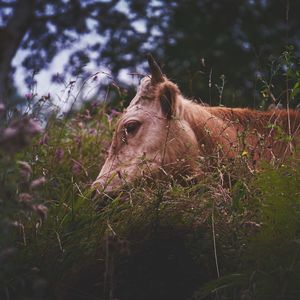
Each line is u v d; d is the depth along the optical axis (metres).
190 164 6.91
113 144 7.12
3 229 4.71
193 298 5.66
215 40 12.64
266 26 12.93
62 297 5.75
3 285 5.45
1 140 4.12
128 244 5.51
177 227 5.92
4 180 4.75
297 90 6.25
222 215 5.81
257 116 7.32
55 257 5.81
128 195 6.41
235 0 12.94
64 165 7.56
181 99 7.24
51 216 6.10
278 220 5.43
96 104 8.73
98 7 8.99
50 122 7.83
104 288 5.62
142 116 7.09
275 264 5.30
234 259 5.58
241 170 6.16
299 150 6.05
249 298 5.06
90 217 6.09
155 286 5.80
